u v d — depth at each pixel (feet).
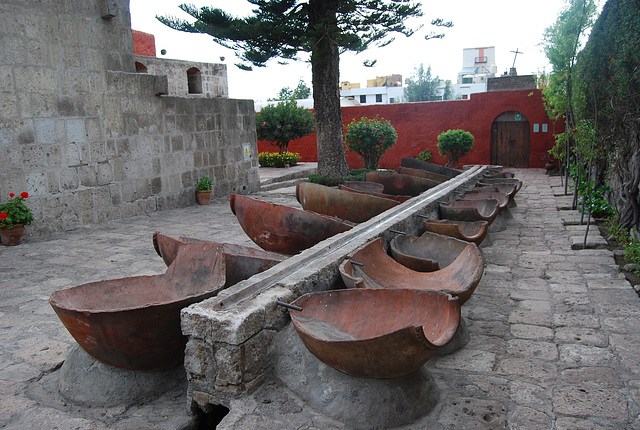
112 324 8.28
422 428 7.92
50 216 23.89
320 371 8.42
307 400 8.22
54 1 23.49
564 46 25.14
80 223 25.40
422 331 7.11
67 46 24.22
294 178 47.96
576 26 24.75
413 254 14.90
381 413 7.88
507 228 23.58
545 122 48.70
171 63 45.73
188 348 8.42
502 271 16.94
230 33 31.60
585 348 10.95
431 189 24.35
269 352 8.80
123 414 8.70
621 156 20.04
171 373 9.61
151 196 29.71
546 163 47.06
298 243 16.07
